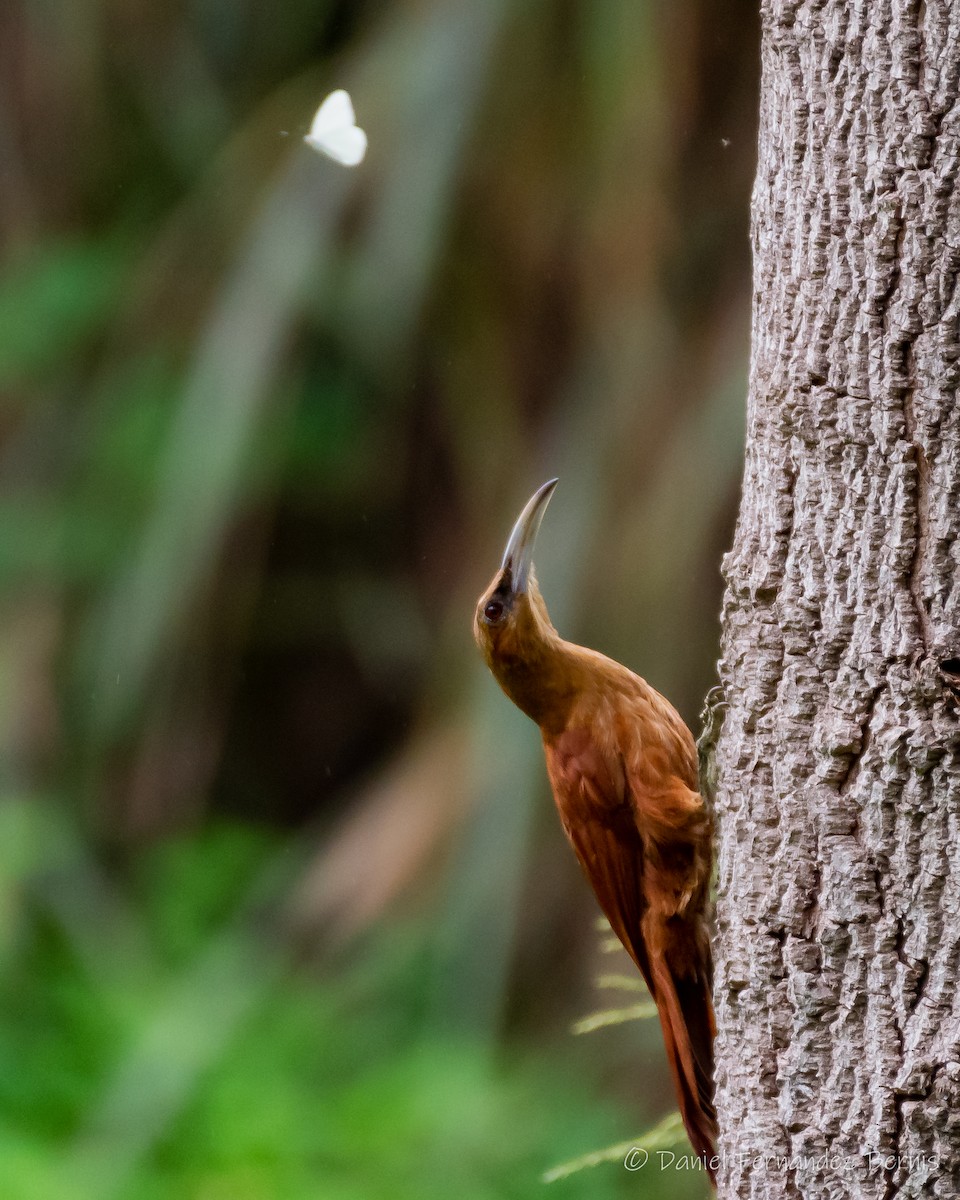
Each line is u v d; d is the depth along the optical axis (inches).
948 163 172.4
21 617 614.5
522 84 534.9
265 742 693.9
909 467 174.2
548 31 530.3
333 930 530.9
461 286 568.4
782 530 184.7
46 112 655.8
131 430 610.2
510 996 526.6
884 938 173.2
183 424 557.3
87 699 602.5
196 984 513.3
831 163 180.1
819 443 180.9
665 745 241.1
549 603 519.8
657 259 530.9
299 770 695.7
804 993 178.2
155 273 605.3
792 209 184.9
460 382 579.8
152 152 665.0
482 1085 467.8
